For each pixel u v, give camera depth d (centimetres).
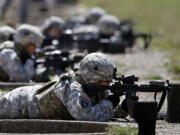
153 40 8131
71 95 1980
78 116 1967
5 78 3347
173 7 12312
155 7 12306
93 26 6906
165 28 9688
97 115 1970
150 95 2895
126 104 2008
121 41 6544
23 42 3341
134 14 11456
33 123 1930
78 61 3472
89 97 1998
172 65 4669
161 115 2242
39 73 3428
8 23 5169
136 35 6812
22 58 3378
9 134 1825
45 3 10625
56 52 3444
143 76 3941
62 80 2016
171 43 7644
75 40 5456
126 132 1803
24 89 2114
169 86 1962
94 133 1808
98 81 1997
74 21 6988
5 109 2102
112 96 2014
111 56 5734
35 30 3388
